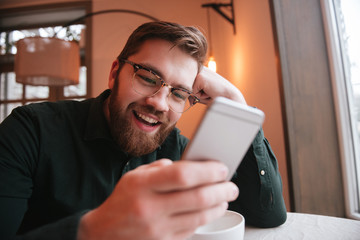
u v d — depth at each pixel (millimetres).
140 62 672
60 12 2986
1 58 3076
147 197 252
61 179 664
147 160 835
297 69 1129
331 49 1094
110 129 744
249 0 1633
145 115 688
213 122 257
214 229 535
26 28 3168
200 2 2754
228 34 2309
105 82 2711
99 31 2783
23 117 708
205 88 857
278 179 791
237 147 270
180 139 977
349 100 1051
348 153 1055
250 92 1729
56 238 287
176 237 285
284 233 619
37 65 1940
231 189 280
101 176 690
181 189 255
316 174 1089
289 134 1102
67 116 765
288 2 1164
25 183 629
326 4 1104
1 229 524
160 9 2789
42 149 670
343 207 1072
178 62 674
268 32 1318
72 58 2098
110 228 264
